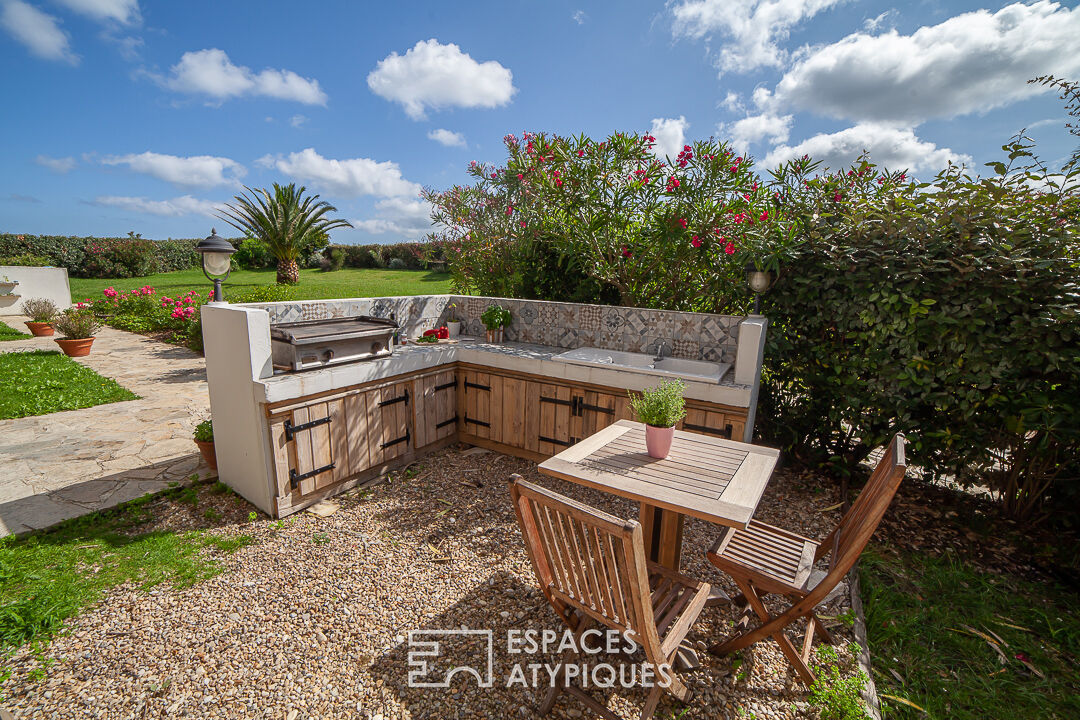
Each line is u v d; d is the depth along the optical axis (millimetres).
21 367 7426
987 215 3158
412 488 3795
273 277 22484
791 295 4020
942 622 2428
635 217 5266
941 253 3336
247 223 17453
